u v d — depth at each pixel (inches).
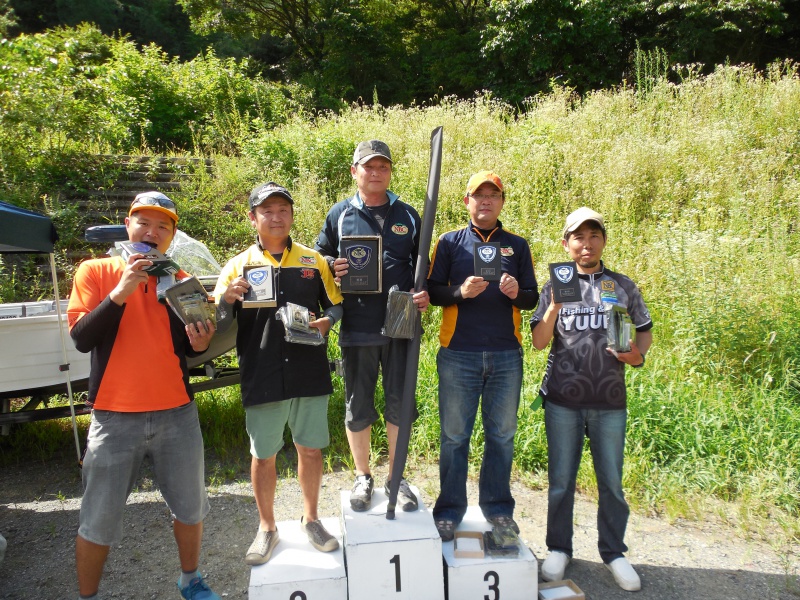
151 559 137.9
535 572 113.5
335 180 386.3
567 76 665.0
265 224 121.6
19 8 1125.1
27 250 167.9
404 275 134.6
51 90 381.7
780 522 147.7
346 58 906.1
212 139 484.4
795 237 268.5
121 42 581.3
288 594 106.5
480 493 130.9
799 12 647.8
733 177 310.0
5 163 351.6
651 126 381.1
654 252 265.1
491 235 130.6
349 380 135.8
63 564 136.1
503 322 126.1
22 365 172.9
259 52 1115.3
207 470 181.3
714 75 430.9
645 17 668.1
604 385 121.9
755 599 122.0
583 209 128.3
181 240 216.2
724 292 219.9
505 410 126.0
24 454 197.9
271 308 120.6
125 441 103.7
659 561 135.2
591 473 165.8
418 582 109.8
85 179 372.5
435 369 211.8
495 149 386.6
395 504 118.0
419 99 893.8
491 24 762.8
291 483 173.0
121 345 105.1
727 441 176.1
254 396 118.0
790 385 201.3
